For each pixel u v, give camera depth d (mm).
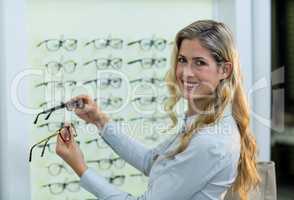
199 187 1382
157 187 1408
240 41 1996
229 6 1983
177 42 1489
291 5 2297
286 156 2373
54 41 1730
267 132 2125
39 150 1723
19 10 1633
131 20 1842
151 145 1892
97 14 1790
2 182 1676
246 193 1575
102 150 1830
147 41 1870
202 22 1438
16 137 1665
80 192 1795
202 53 1409
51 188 1757
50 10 1719
